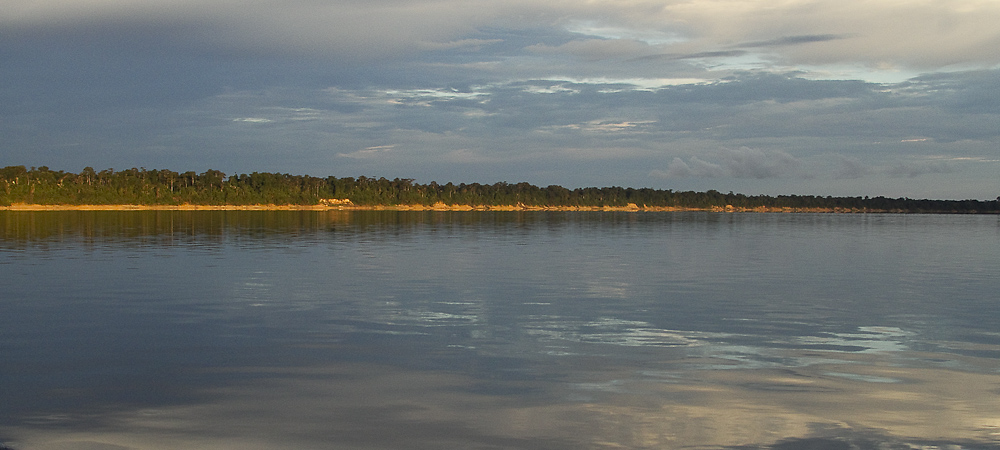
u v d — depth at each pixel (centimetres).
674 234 7731
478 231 7944
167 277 2994
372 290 2608
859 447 1016
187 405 1189
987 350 1612
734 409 1174
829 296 2519
